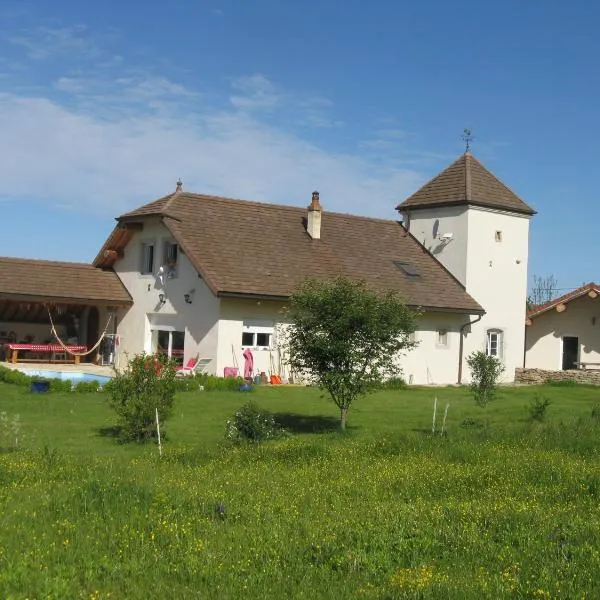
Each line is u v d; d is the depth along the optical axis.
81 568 7.46
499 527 8.89
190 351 30.98
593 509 9.93
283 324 30.89
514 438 16.25
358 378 18.33
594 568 7.39
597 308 38.19
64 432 17.38
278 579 7.20
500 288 38.47
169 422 19.39
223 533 8.61
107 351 35.75
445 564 7.70
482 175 39.12
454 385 34.81
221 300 29.55
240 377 27.91
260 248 32.34
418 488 11.33
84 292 33.84
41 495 10.19
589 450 14.99
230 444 15.65
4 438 16.00
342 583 7.10
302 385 29.88
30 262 34.19
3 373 26.81
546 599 6.67
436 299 35.03
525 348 40.94
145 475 11.88
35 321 37.72
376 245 37.00
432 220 38.78
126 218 33.41
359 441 16.20
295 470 12.90
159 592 6.85
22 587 6.86
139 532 8.62
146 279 33.97
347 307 18.31
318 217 35.06
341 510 9.81
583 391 31.53
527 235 39.66
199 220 32.31
